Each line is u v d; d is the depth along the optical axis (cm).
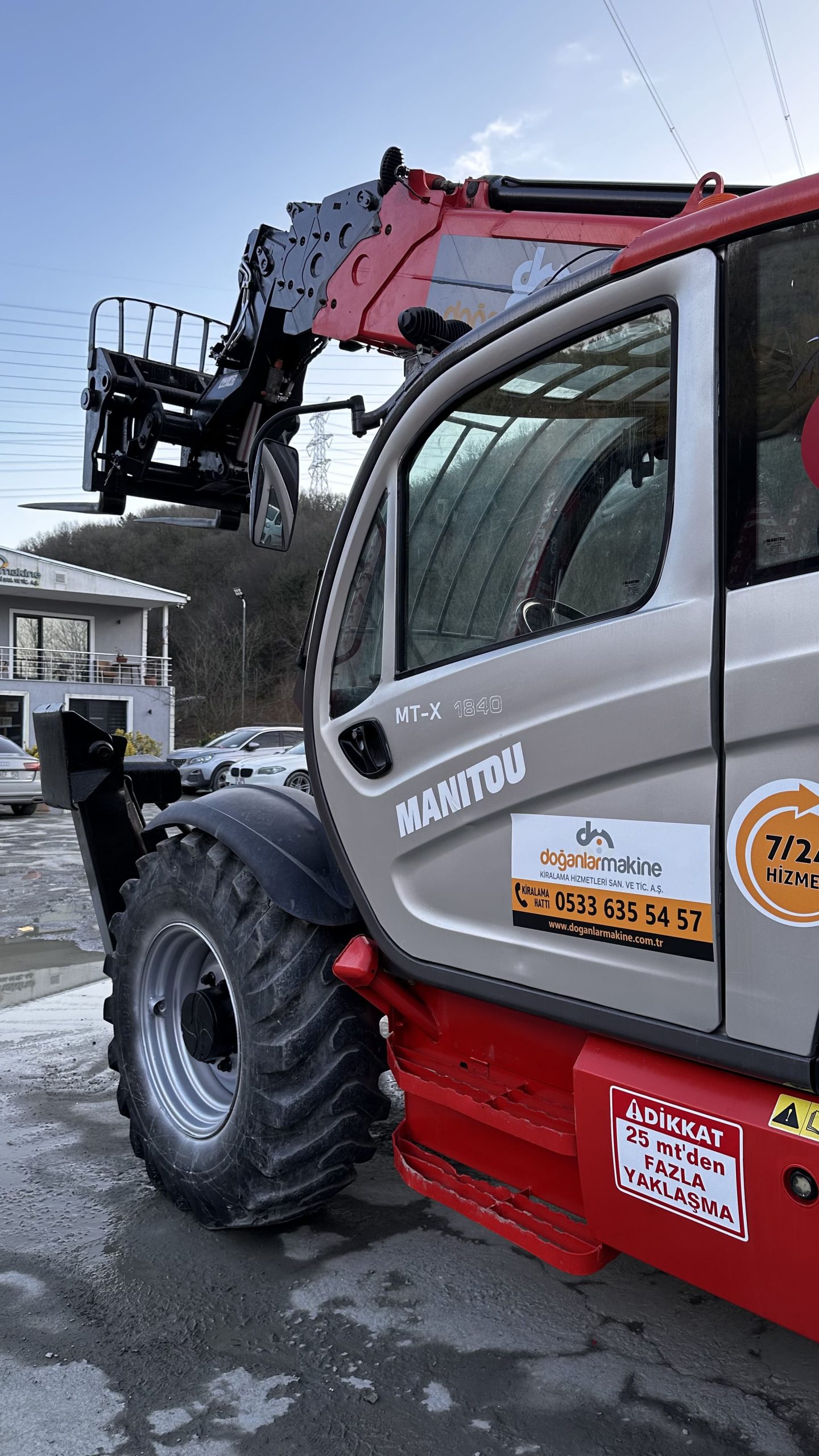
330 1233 267
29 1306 232
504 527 198
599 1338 217
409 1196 290
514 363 196
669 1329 221
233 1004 251
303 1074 239
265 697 6638
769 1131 148
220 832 253
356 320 339
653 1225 167
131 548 7369
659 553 168
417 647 215
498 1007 211
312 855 246
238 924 246
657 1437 185
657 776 163
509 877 191
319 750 240
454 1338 217
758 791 148
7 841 1305
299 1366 208
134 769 381
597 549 180
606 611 176
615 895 170
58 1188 296
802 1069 143
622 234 255
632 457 175
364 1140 244
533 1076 206
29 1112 360
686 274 162
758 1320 224
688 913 158
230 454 436
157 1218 276
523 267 280
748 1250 153
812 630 142
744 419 154
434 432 217
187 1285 240
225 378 418
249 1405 196
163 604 3519
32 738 3148
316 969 241
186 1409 195
